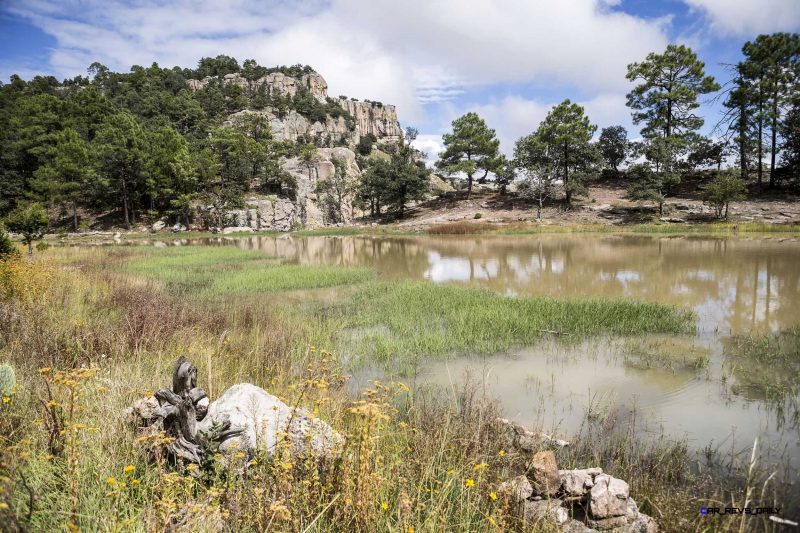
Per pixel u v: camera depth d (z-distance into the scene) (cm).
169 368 684
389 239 5272
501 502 383
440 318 1330
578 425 673
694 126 6194
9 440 371
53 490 329
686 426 666
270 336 991
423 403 694
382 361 980
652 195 5425
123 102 11231
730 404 743
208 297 1616
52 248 3662
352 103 19325
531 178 6444
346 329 1243
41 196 6956
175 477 328
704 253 2831
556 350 1038
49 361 656
